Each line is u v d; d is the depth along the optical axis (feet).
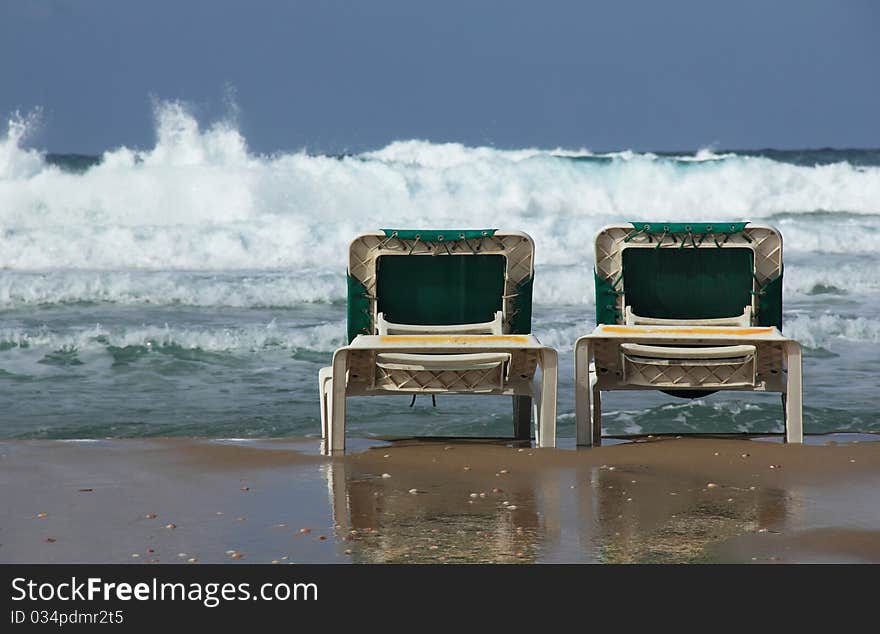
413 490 48.03
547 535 41.29
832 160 385.50
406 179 220.43
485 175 225.15
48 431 66.39
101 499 46.88
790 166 249.34
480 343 54.75
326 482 49.67
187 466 53.11
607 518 43.47
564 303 128.88
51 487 49.06
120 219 201.36
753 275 58.34
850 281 142.10
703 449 55.93
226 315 119.34
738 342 55.72
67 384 82.79
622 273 58.70
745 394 78.43
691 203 241.96
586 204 233.76
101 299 126.52
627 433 65.87
